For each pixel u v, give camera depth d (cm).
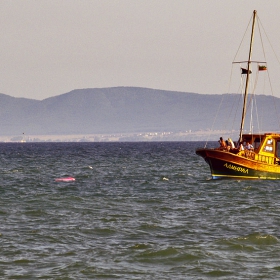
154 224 11675
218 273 8450
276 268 8662
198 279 8194
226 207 14162
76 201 15150
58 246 9844
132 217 12544
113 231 11031
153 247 9769
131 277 8256
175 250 9488
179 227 11444
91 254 9362
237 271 8531
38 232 10838
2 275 8275
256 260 9081
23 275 8294
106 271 8494
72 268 8606
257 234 10562
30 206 14138
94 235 10706
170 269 8638
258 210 13638
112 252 9475
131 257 9194
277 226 11612
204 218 12500
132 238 10500
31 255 9269
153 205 14488
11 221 11975
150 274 8400
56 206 14175
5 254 9306
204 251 9494
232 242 10056
